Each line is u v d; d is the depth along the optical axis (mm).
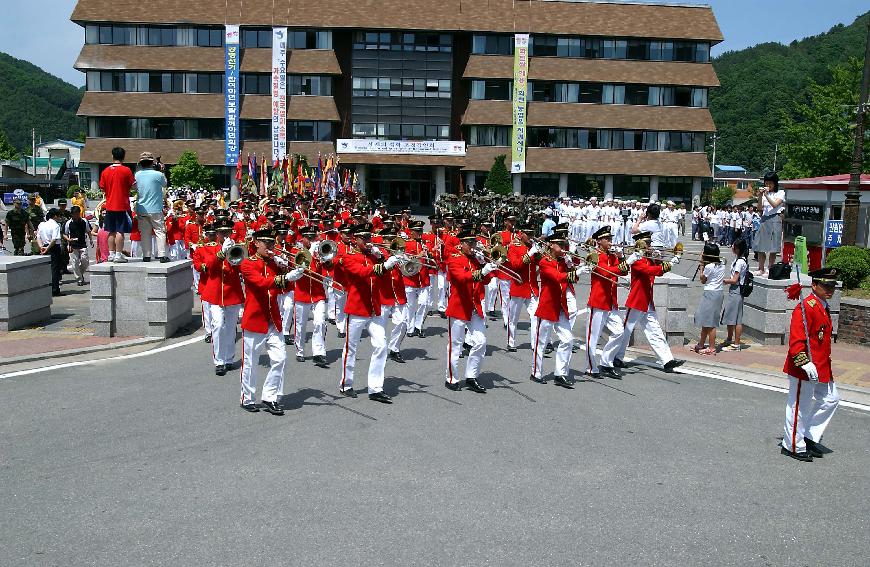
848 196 18281
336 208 26500
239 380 11148
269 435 8578
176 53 56969
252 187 35906
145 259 14953
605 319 11875
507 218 16750
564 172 58781
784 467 7938
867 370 12594
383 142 58281
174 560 5668
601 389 11117
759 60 134000
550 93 58969
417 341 14781
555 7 59000
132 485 7051
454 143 58656
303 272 9703
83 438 8328
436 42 60094
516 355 13672
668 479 7508
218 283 11438
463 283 10672
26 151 135625
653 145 59656
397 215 19484
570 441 8594
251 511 6535
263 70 57344
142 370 11609
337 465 7664
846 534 6398
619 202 40125
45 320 15758
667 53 59281
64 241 21812
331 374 11781
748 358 13305
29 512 6449
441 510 6633
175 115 57188
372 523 6348
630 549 6012
